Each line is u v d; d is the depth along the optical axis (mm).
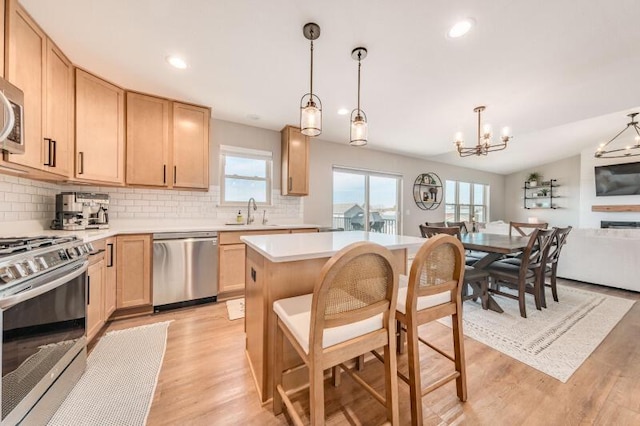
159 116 2832
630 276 3285
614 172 6102
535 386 1565
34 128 1714
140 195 3027
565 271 3873
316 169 4461
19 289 1094
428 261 1311
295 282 1475
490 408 1396
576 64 2156
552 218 7480
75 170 2227
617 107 3025
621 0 1502
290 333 1176
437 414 1355
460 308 1433
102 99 2436
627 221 6020
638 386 1559
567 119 3410
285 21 1697
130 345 1994
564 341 2084
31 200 2166
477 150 3217
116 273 2404
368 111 3178
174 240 2678
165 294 2637
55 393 1340
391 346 1147
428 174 6227
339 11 1607
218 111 3234
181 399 1448
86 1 1536
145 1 1540
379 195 5414
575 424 1291
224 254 2963
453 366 1772
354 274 1012
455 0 1514
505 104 2971
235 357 1859
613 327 2328
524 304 2551
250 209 3738
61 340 1413
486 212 7977
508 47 1938
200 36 1854
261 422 1308
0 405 1005
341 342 1041
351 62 2143
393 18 1658
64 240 1570
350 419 1333
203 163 3084
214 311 2664
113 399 1431
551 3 1532
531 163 7527
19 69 1573
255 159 3807
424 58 2082
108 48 1992
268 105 3045
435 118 3404
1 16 1437
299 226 3498
